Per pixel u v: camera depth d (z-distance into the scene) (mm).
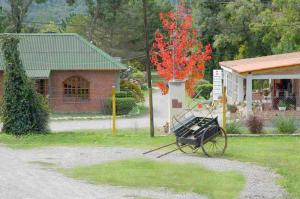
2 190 17000
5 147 26594
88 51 49406
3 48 29875
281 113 34625
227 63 49281
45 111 30734
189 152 24625
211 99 52531
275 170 20625
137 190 17328
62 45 50000
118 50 92625
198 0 68000
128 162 22141
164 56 43531
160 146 26438
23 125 30047
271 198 16484
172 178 19094
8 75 29922
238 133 30531
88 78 48312
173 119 31406
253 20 64375
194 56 43688
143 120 41875
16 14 80625
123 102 45625
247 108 35000
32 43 49969
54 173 20016
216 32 67812
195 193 17000
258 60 44844
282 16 60375
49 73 47125
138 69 92375
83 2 101125
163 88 44594
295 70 35125
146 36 31297
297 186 17938
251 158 23078
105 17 91062
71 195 16484
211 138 23625
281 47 58500
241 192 17172
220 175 19641
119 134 31297
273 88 41906
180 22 49938
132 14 92125
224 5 67750
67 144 27484
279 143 27344
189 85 44125
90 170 20500
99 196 16422
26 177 19172
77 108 48188
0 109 31281
